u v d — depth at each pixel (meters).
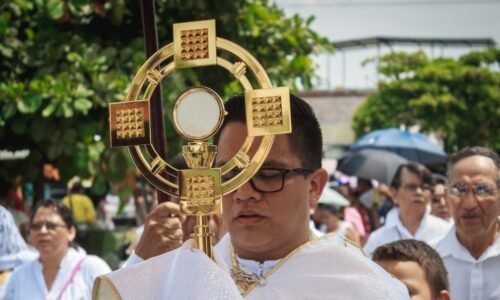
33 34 4.95
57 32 4.95
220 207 1.65
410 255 2.68
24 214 6.25
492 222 3.46
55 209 4.29
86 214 7.26
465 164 3.48
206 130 1.66
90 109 4.90
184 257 1.61
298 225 1.85
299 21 5.89
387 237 5.04
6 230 4.57
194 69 5.16
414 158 9.83
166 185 1.70
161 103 2.45
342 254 1.83
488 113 20.92
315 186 1.95
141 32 5.23
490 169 3.47
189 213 1.64
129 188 5.35
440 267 2.72
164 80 4.80
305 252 1.84
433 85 20.69
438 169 10.62
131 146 1.71
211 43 1.69
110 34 5.23
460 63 21.64
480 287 3.47
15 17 5.08
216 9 5.10
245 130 1.79
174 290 1.59
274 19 5.71
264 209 1.77
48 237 4.21
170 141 4.92
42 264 4.29
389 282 1.82
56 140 4.76
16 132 4.74
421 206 4.91
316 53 5.88
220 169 1.65
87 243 5.84
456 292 3.53
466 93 20.92
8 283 4.34
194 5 4.91
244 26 5.36
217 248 2.03
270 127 1.64
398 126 21.05
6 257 4.59
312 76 5.94
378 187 8.48
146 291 1.65
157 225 2.62
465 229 3.47
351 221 7.31
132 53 4.95
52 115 4.73
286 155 1.79
